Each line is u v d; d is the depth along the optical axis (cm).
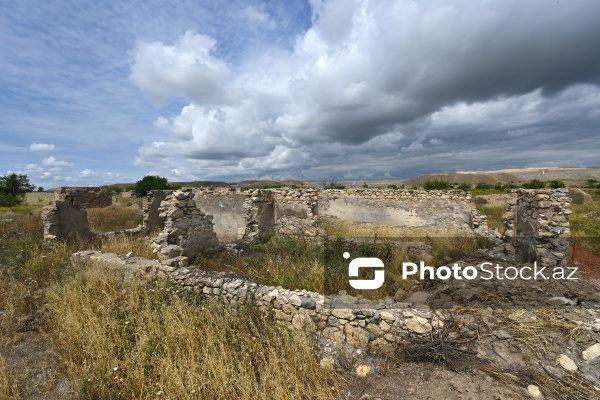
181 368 308
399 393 287
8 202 2247
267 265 605
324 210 1351
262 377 302
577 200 1666
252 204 984
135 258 623
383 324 374
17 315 457
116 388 312
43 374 338
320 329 403
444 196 1207
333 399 287
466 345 339
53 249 748
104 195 1062
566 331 342
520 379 287
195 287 496
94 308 458
